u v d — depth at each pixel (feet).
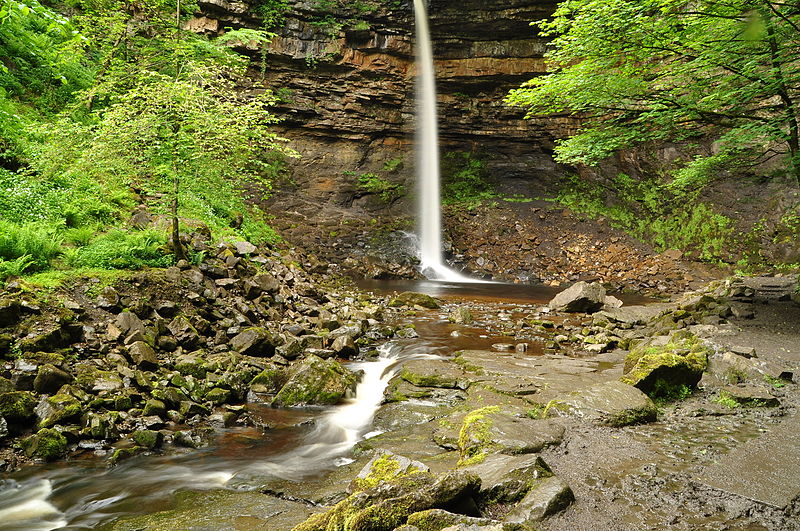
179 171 34.06
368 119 100.42
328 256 76.48
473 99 104.06
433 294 63.21
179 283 32.55
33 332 23.49
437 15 95.71
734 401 22.02
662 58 36.68
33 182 37.24
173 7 62.23
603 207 94.12
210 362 26.63
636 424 19.58
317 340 32.73
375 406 25.22
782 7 32.14
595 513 12.94
